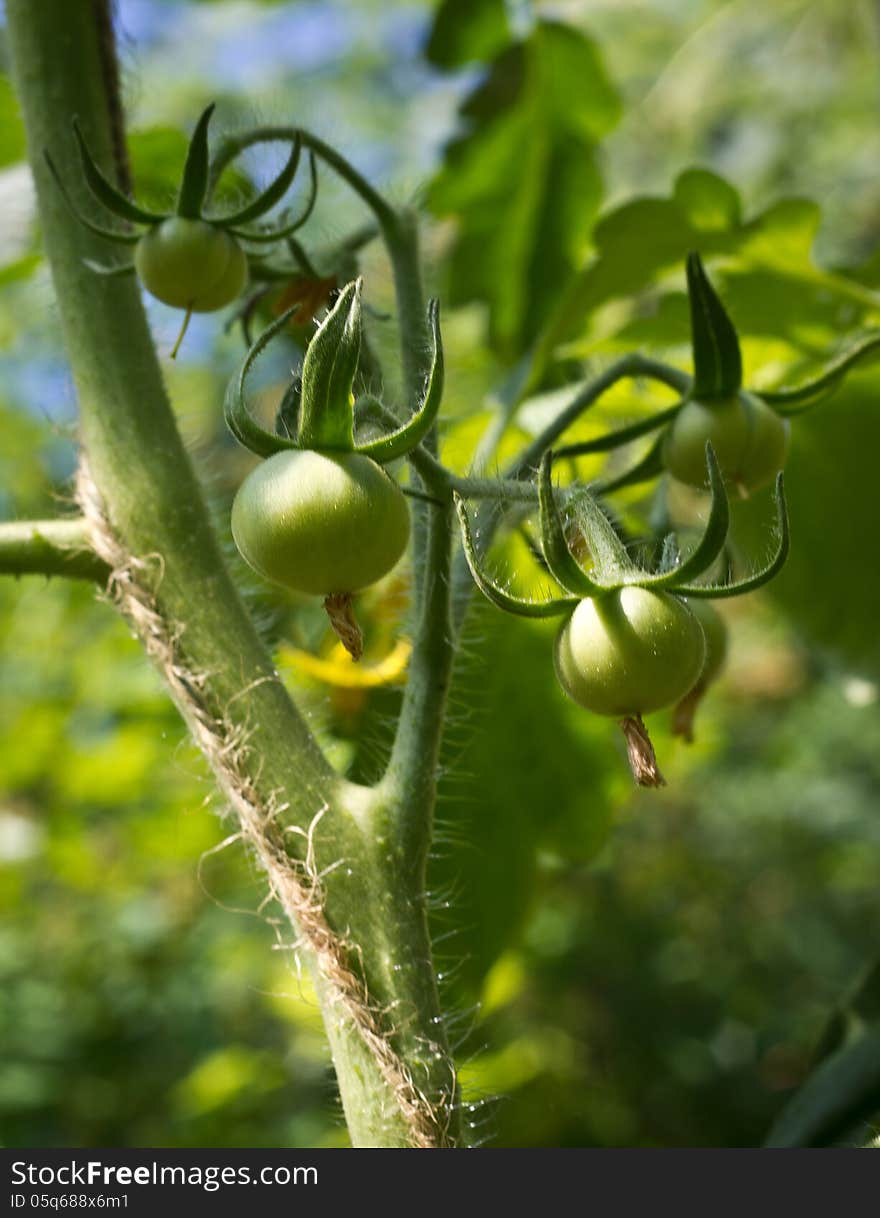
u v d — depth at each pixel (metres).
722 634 0.32
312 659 0.36
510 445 0.42
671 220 0.38
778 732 1.28
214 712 0.29
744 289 0.39
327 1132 0.74
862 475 0.41
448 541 0.27
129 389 0.30
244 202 0.31
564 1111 0.76
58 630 0.82
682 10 1.34
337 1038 0.28
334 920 0.28
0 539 0.29
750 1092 1.04
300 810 0.28
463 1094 0.30
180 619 0.29
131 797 0.77
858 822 1.27
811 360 0.40
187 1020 0.92
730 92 1.29
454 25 0.58
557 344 0.39
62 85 0.31
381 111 1.46
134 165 0.41
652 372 0.31
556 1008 0.96
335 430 0.26
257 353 0.27
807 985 1.19
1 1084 0.86
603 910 1.08
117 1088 0.89
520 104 0.55
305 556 0.26
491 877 0.43
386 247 0.31
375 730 0.37
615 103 0.56
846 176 1.32
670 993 1.06
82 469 0.30
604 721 0.43
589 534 0.27
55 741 0.77
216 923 0.93
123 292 0.30
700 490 0.30
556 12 0.84
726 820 1.23
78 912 0.94
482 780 0.43
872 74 1.25
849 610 0.43
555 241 0.56
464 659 0.42
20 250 0.44
